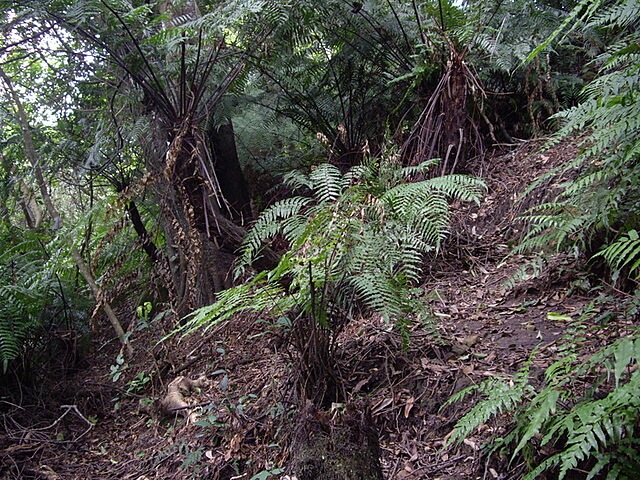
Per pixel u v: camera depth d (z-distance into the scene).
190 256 3.69
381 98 5.18
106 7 3.66
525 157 4.37
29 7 3.94
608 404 1.58
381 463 2.28
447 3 4.43
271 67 4.84
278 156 6.06
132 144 4.37
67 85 5.02
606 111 2.75
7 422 3.82
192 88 3.93
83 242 3.77
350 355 2.88
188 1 4.48
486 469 2.00
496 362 2.58
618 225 2.85
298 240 2.25
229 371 3.55
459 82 4.32
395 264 2.79
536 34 4.48
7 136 5.45
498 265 3.64
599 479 1.73
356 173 2.93
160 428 3.42
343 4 4.69
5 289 4.04
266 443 2.63
